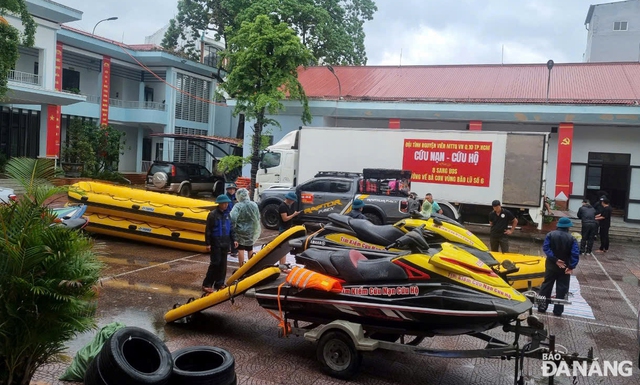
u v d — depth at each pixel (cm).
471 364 602
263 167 1917
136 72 3347
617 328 772
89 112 2997
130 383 360
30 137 2638
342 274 563
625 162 2105
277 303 598
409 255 539
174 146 3312
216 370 415
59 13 2344
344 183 1504
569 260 801
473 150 1642
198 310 655
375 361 600
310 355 604
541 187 1585
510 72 2534
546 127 2161
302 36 2847
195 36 3259
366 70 2797
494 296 503
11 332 372
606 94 2109
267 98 1925
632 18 3750
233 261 1104
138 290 836
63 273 382
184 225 1150
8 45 1345
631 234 1869
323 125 2436
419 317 518
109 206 1216
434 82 2495
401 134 1727
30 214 395
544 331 505
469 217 1700
